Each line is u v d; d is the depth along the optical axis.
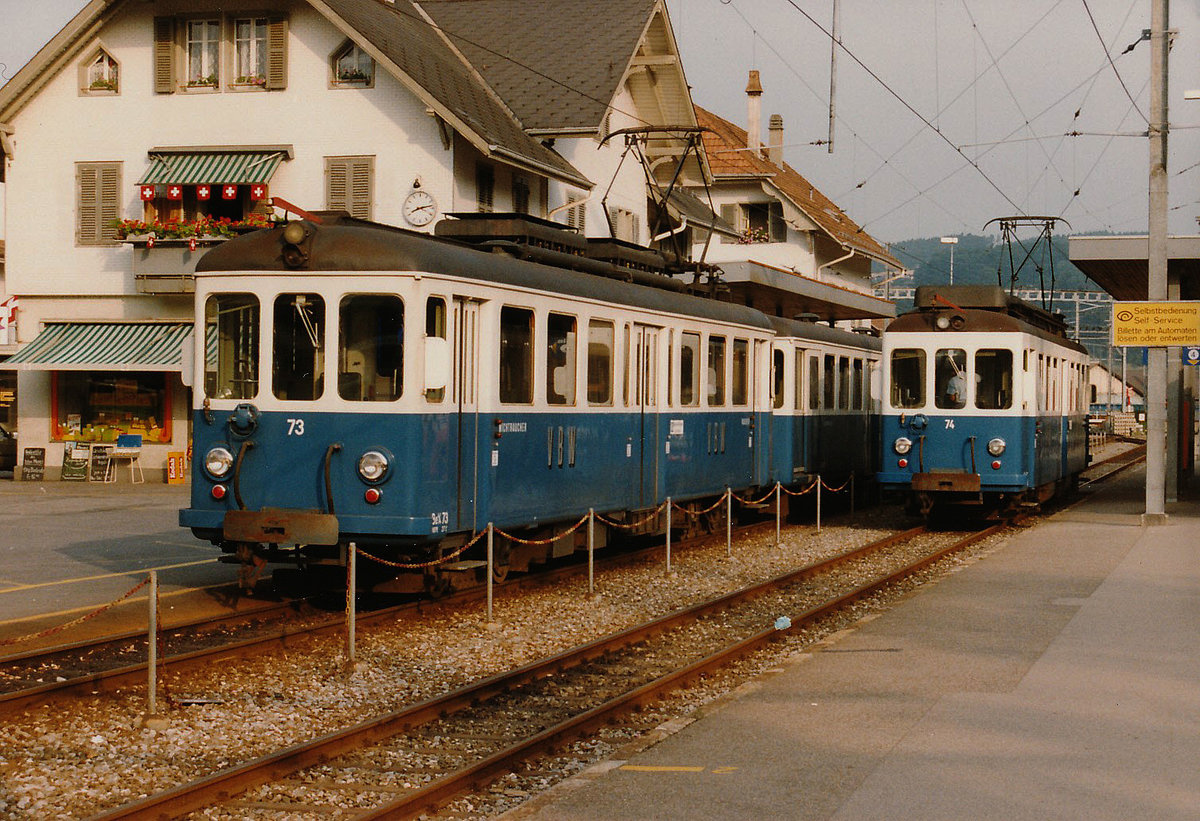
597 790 6.61
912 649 10.59
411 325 11.70
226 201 29.31
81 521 21.02
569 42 32.19
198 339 12.23
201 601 13.24
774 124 56.47
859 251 53.12
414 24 32.28
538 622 12.55
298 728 8.48
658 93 34.97
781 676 9.53
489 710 9.11
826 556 18.44
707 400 18.14
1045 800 6.37
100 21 28.95
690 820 6.10
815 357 23.41
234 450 12.09
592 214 33.53
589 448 14.73
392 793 7.11
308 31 28.05
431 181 27.44
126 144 29.23
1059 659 10.10
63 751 7.75
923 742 7.54
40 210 29.78
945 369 21.00
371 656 10.68
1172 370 26.25
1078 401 27.59
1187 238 24.44
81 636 11.29
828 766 7.03
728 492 17.84
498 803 6.89
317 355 11.88
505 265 13.05
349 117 27.88
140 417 29.94
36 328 29.91
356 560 12.33
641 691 9.16
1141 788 6.57
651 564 17.05
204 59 28.86
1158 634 11.22
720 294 20.27
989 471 20.73
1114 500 27.55
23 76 29.12
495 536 13.30
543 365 13.68
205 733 8.23
